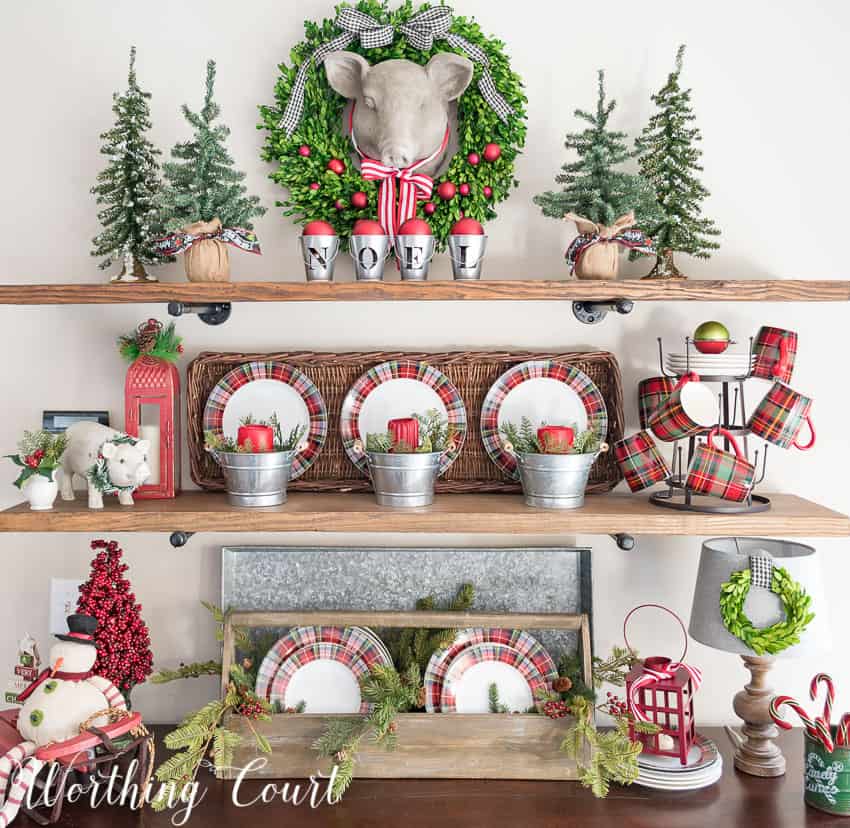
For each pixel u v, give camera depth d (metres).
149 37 1.44
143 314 1.46
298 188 1.41
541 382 1.42
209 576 1.48
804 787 1.24
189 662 1.48
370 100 1.34
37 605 1.49
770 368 1.33
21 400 1.47
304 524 1.25
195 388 1.42
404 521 1.25
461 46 1.37
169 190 1.27
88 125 1.44
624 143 1.42
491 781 1.27
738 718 1.47
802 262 1.43
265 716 1.28
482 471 1.44
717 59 1.42
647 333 1.44
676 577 1.46
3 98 1.44
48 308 1.46
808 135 1.42
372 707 1.29
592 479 1.43
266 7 1.43
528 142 1.43
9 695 1.27
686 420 1.25
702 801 1.21
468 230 1.26
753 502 1.33
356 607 1.44
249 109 1.44
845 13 1.41
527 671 1.33
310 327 1.46
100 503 1.29
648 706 1.29
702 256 1.33
